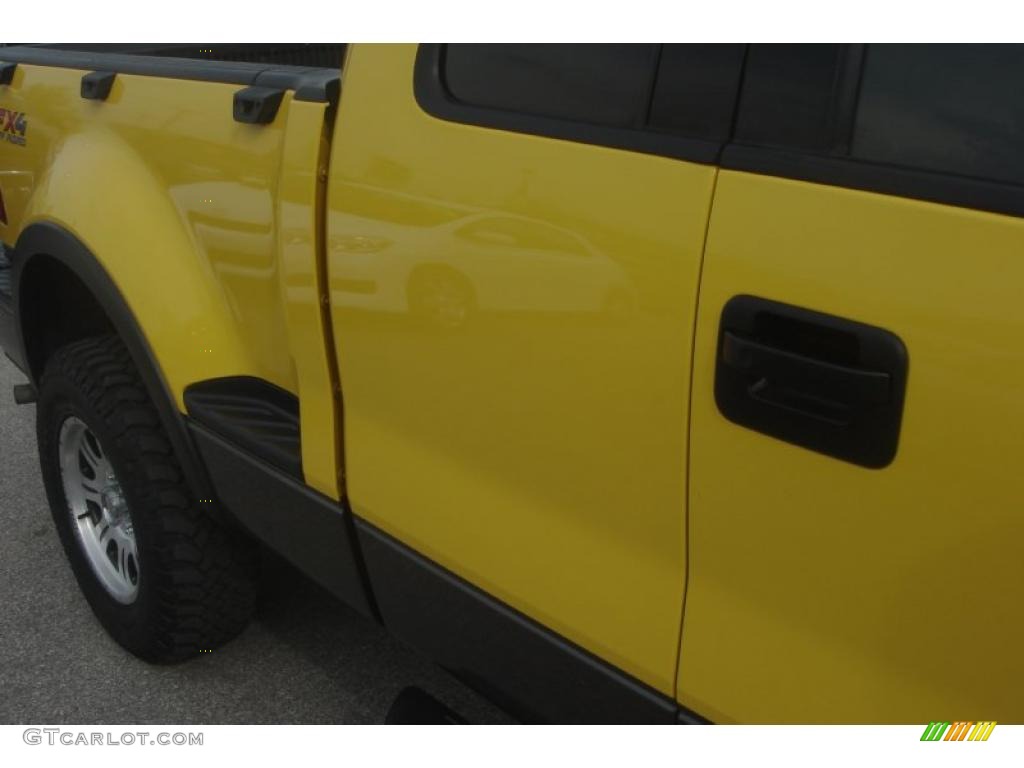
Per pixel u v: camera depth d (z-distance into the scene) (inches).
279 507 86.1
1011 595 44.8
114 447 99.0
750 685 55.7
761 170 50.7
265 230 83.0
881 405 46.9
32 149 112.0
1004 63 45.1
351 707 106.1
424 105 66.6
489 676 72.8
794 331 49.5
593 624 62.8
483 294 63.2
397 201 67.8
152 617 104.0
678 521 56.6
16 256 107.8
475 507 68.1
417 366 69.0
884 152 47.5
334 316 74.5
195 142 88.3
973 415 44.3
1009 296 43.3
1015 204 43.5
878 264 46.6
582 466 60.5
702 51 53.2
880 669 50.2
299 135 74.4
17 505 141.8
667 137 54.5
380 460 74.5
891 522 47.8
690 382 53.7
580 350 58.6
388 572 77.4
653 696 61.2
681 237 53.1
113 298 95.0
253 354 91.5
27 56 114.7
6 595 124.1
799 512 51.0
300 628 117.7
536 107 61.1
